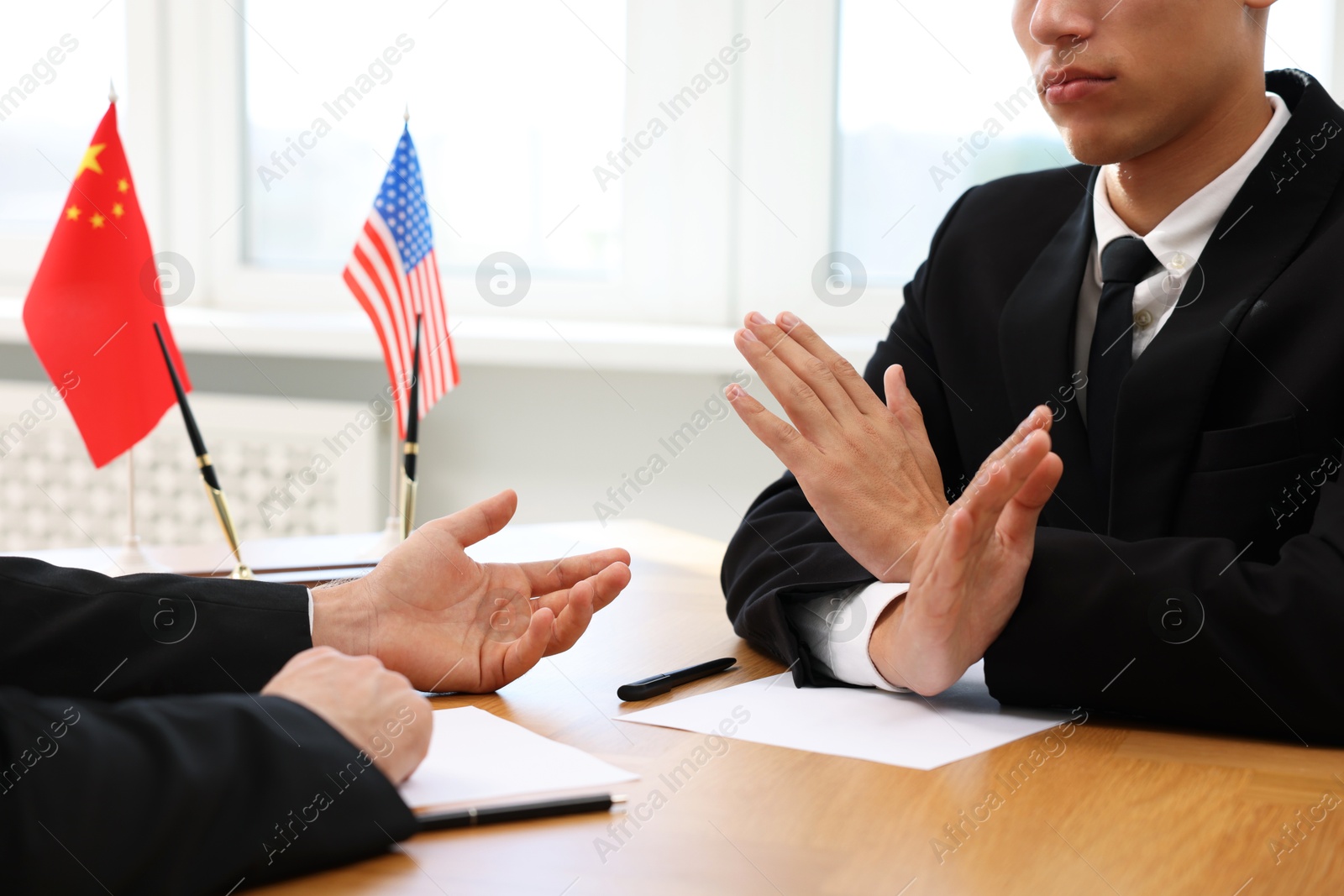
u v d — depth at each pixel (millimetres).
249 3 2643
